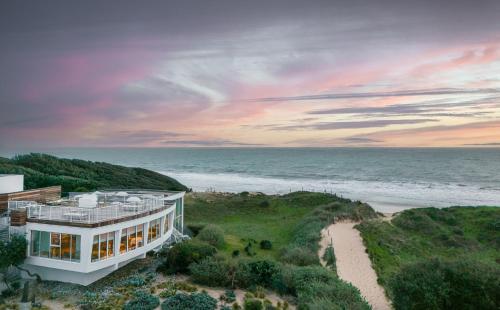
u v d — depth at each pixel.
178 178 153.38
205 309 25.70
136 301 26.19
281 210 74.62
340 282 29.50
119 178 95.44
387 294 31.25
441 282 25.38
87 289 28.59
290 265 34.00
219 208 75.25
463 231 56.59
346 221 58.47
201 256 34.12
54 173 83.19
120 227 28.95
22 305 23.95
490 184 126.56
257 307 26.22
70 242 26.89
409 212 63.81
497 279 25.27
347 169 183.75
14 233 27.95
